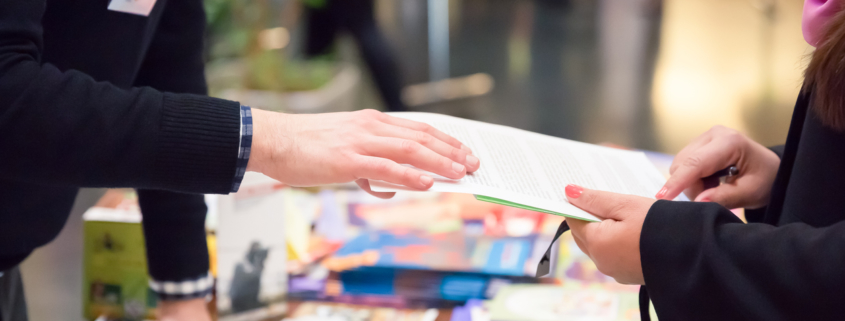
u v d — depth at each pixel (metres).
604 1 6.93
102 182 0.68
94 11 0.82
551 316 0.97
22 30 0.66
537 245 1.20
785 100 3.96
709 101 4.02
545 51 5.28
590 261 1.15
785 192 0.75
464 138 0.84
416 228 1.29
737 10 6.21
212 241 1.18
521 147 0.86
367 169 0.68
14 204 0.85
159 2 0.92
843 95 0.57
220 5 2.60
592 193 0.70
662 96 4.13
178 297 1.04
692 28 5.71
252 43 2.71
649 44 5.30
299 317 1.04
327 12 3.10
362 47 3.21
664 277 0.63
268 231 1.05
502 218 1.32
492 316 0.98
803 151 0.68
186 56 1.06
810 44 0.65
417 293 1.08
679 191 0.81
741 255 0.59
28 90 0.63
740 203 0.85
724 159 0.84
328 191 1.43
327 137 0.71
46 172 0.66
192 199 1.03
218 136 0.68
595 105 4.04
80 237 1.38
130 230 1.06
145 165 0.67
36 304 1.11
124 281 1.08
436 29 4.71
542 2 7.04
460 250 1.19
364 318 1.02
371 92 3.60
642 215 0.67
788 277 0.56
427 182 0.68
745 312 0.58
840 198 0.64
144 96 0.68
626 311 0.98
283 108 2.72
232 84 2.85
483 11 6.79
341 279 1.12
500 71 4.78
